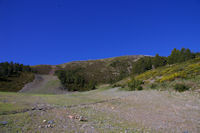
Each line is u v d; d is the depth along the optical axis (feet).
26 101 34.40
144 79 98.58
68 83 140.87
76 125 19.83
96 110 33.01
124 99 52.49
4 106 25.90
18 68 183.11
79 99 48.21
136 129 21.24
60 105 33.65
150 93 61.52
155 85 72.95
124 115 30.50
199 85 56.18
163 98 50.75
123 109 37.09
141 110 36.60
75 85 136.56
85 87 133.49
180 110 36.42
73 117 23.85
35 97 44.73
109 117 27.53
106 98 54.13
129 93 67.26
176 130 22.56
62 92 116.78
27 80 146.10
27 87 121.49
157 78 89.35
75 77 149.48
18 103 30.32
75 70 248.73
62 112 27.02
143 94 61.05
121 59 310.04
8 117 19.98
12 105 27.55
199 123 26.96
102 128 19.79
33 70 222.07
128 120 26.58
